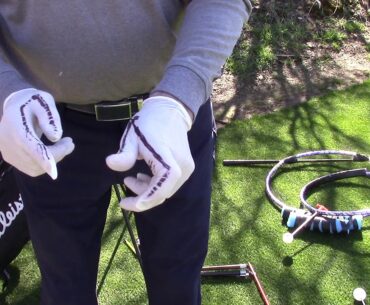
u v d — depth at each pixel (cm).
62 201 124
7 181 190
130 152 87
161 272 133
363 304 190
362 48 359
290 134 284
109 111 116
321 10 384
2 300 202
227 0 101
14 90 95
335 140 279
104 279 206
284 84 324
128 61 108
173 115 90
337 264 208
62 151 91
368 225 223
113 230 227
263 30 363
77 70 108
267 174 257
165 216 125
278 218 230
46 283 134
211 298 196
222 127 290
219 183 251
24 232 199
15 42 109
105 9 102
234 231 225
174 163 86
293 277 204
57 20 103
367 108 302
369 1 396
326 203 238
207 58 97
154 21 105
